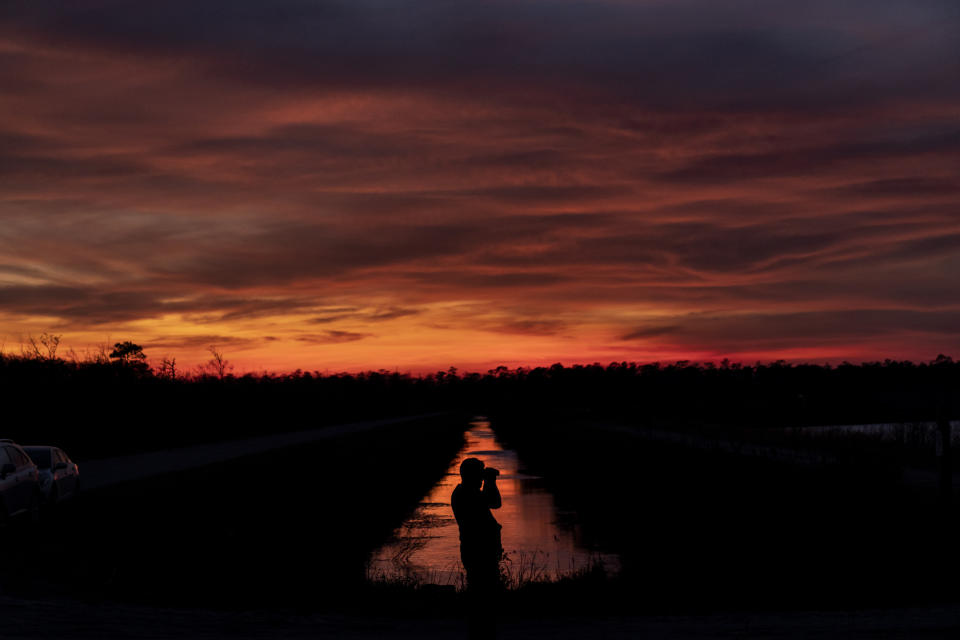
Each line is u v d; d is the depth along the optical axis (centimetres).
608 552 2044
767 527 2159
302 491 2998
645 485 3316
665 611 1410
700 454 4144
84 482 2750
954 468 2966
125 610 1144
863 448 3422
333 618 1224
